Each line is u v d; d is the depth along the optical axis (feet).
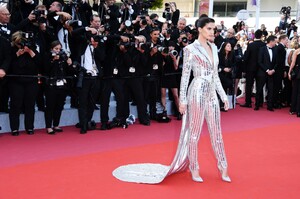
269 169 16.58
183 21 27.86
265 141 21.95
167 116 26.94
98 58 22.40
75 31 21.21
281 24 55.16
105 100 23.44
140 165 16.37
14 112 21.09
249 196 13.42
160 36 25.62
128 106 25.23
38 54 21.04
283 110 33.81
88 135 22.04
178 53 26.55
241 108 33.86
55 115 22.39
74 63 21.33
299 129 25.81
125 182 14.42
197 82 14.56
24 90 21.22
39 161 16.78
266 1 84.89
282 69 33.55
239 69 33.09
